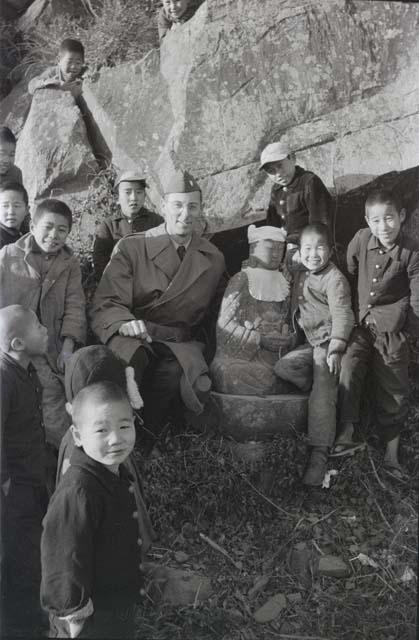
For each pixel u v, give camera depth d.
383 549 3.61
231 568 3.54
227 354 3.80
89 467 3.07
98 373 3.24
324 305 3.78
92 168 4.15
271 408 3.70
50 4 4.30
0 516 3.49
